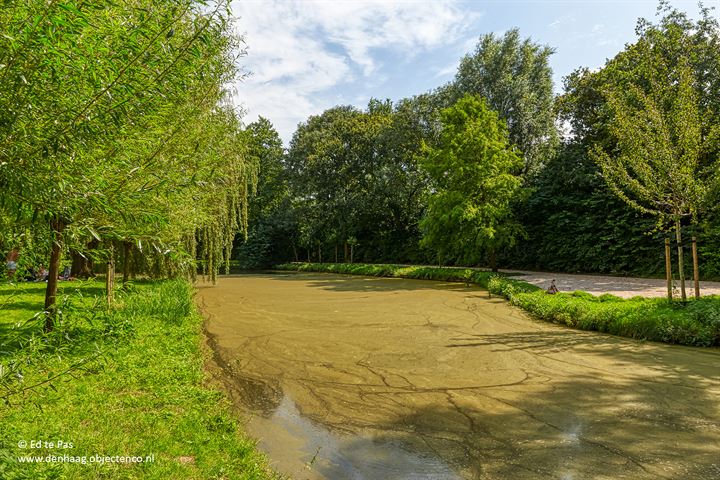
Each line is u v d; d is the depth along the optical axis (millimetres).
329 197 37688
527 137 27297
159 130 4238
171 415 4664
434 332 10227
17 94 2268
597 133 23875
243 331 10578
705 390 5938
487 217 23125
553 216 24859
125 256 14297
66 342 2840
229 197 17031
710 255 18547
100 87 2482
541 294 13773
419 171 34406
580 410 5344
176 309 11016
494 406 5555
